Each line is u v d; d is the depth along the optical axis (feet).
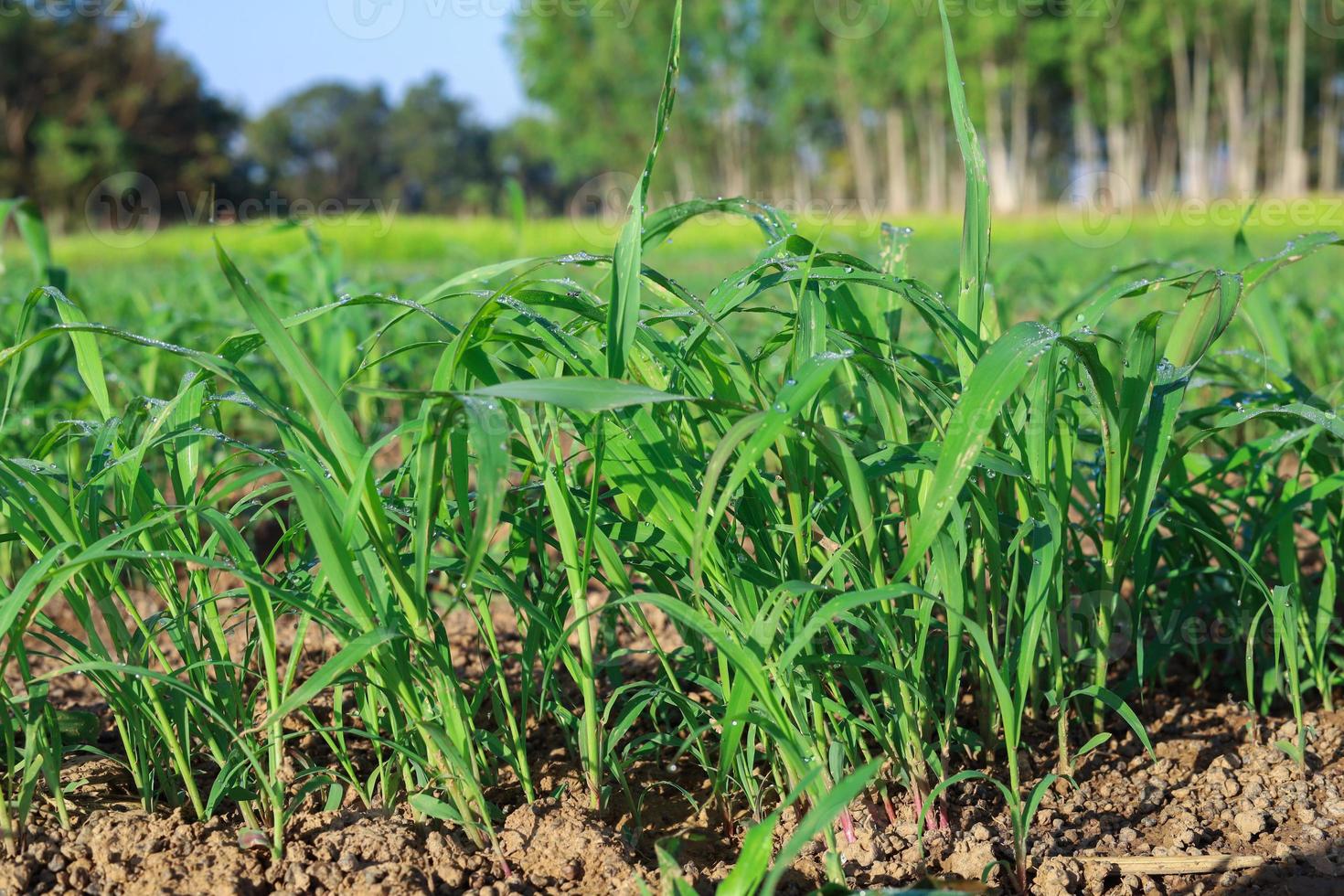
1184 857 4.49
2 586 4.56
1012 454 4.95
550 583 4.94
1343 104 159.84
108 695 4.56
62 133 128.88
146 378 10.00
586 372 4.11
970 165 4.62
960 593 4.45
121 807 4.90
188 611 4.70
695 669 5.15
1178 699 6.20
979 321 4.66
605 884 4.34
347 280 12.52
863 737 5.29
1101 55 128.67
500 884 4.30
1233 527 6.05
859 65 141.08
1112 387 4.63
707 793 5.20
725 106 158.40
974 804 4.98
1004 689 4.10
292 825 4.73
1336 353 13.19
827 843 4.08
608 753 4.76
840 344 4.57
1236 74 128.36
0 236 9.59
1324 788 5.13
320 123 264.11
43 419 9.52
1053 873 4.35
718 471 3.44
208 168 145.59
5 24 129.29
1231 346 13.52
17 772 5.03
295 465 4.43
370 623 3.97
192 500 4.82
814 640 4.81
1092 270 26.96
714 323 4.17
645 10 148.25
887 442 4.58
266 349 12.88
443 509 4.46
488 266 5.03
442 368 3.78
